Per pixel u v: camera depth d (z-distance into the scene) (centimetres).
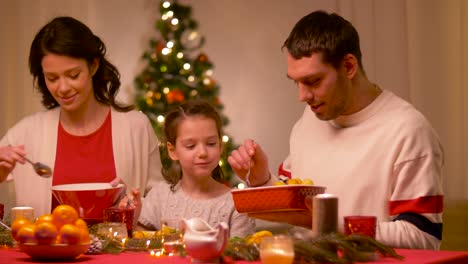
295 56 226
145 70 537
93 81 293
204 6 564
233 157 243
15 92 515
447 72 453
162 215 279
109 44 553
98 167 292
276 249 169
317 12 235
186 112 272
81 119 292
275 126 550
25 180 296
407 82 464
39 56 272
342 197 243
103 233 210
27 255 203
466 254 194
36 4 518
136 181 297
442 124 454
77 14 533
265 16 551
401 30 466
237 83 558
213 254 176
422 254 191
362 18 477
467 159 446
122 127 296
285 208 202
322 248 175
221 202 271
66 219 196
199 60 537
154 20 566
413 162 230
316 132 258
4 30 515
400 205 229
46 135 294
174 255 197
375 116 243
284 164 278
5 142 299
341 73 229
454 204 448
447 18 454
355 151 243
